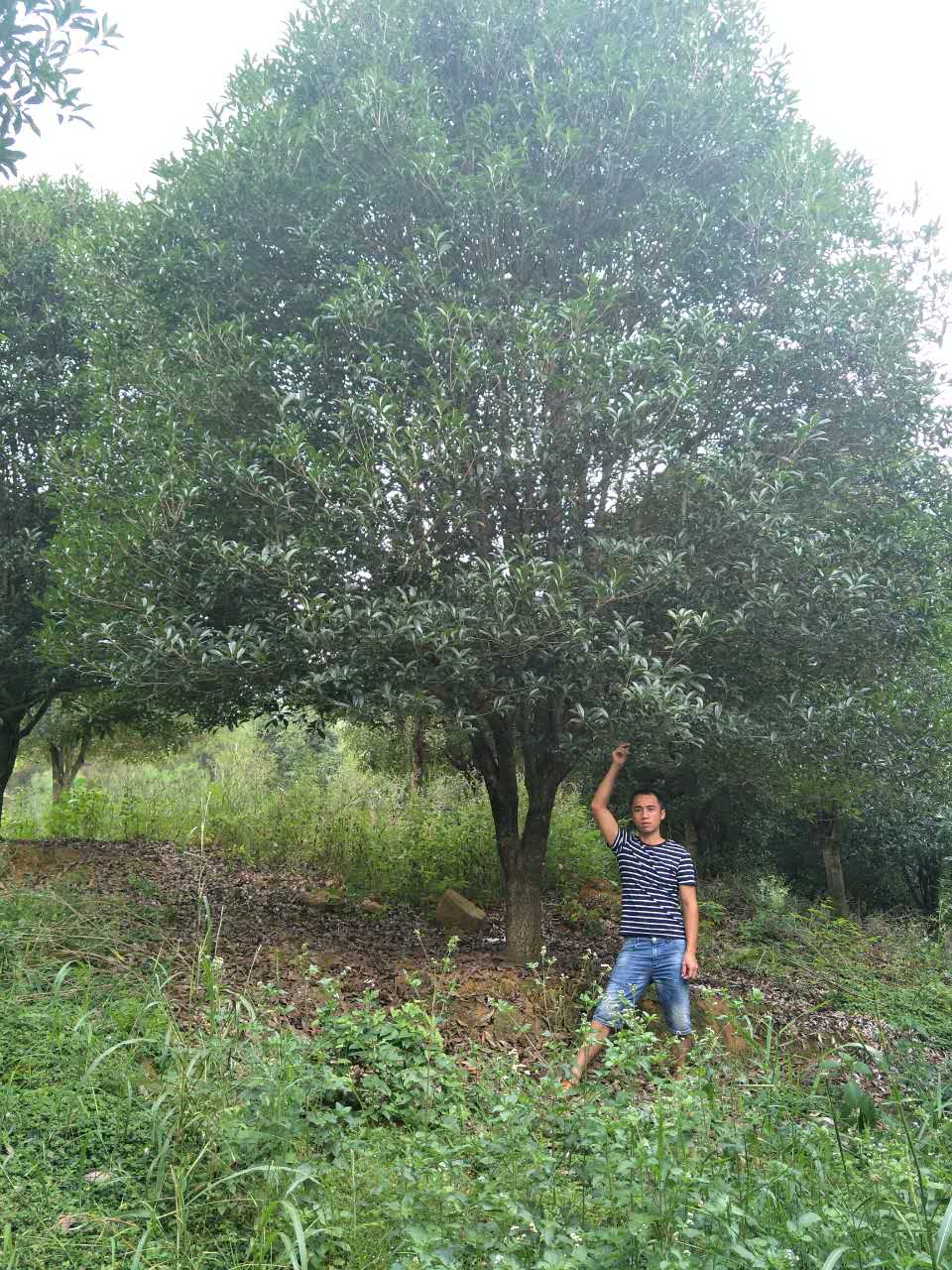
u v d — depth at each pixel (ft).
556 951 24.82
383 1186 8.81
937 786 25.59
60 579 19.94
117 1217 8.23
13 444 34.04
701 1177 8.29
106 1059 11.30
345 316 18.22
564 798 40.09
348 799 40.40
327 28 21.20
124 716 35.88
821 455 20.29
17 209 35.32
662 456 18.13
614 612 17.70
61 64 12.92
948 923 28.12
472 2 20.85
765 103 21.34
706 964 22.25
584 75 20.18
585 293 20.07
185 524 18.95
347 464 18.69
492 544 20.61
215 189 19.88
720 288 20.95
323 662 18.34
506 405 19.02
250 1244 7.78
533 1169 8.76
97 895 21.26
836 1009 19.25
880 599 19.07
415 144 18.94
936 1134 10.76
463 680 18.53
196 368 19.70
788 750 20.80
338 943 23.63
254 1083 10.12
